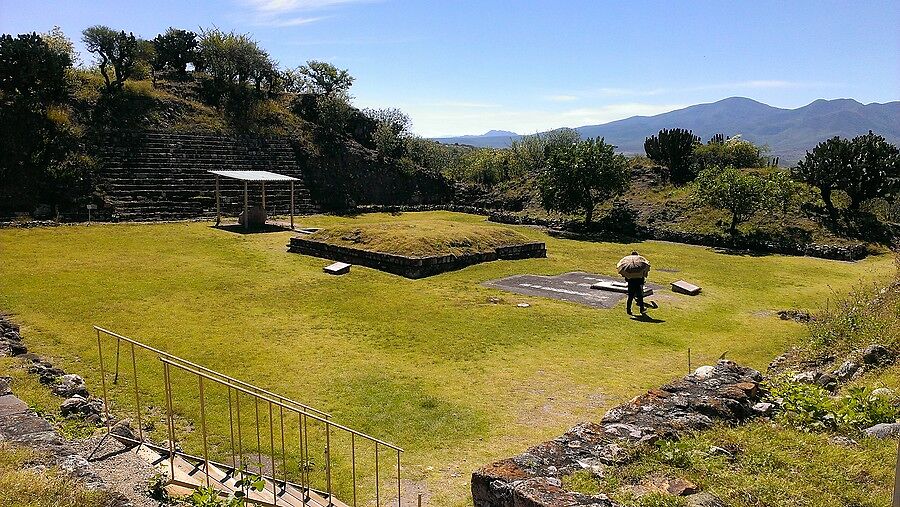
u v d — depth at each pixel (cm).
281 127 3619
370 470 677
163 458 600
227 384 599
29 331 1111
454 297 1487
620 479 441
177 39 3972
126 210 2589
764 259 2156
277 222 2688
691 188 2822
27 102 2745
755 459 474
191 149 3119
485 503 442
